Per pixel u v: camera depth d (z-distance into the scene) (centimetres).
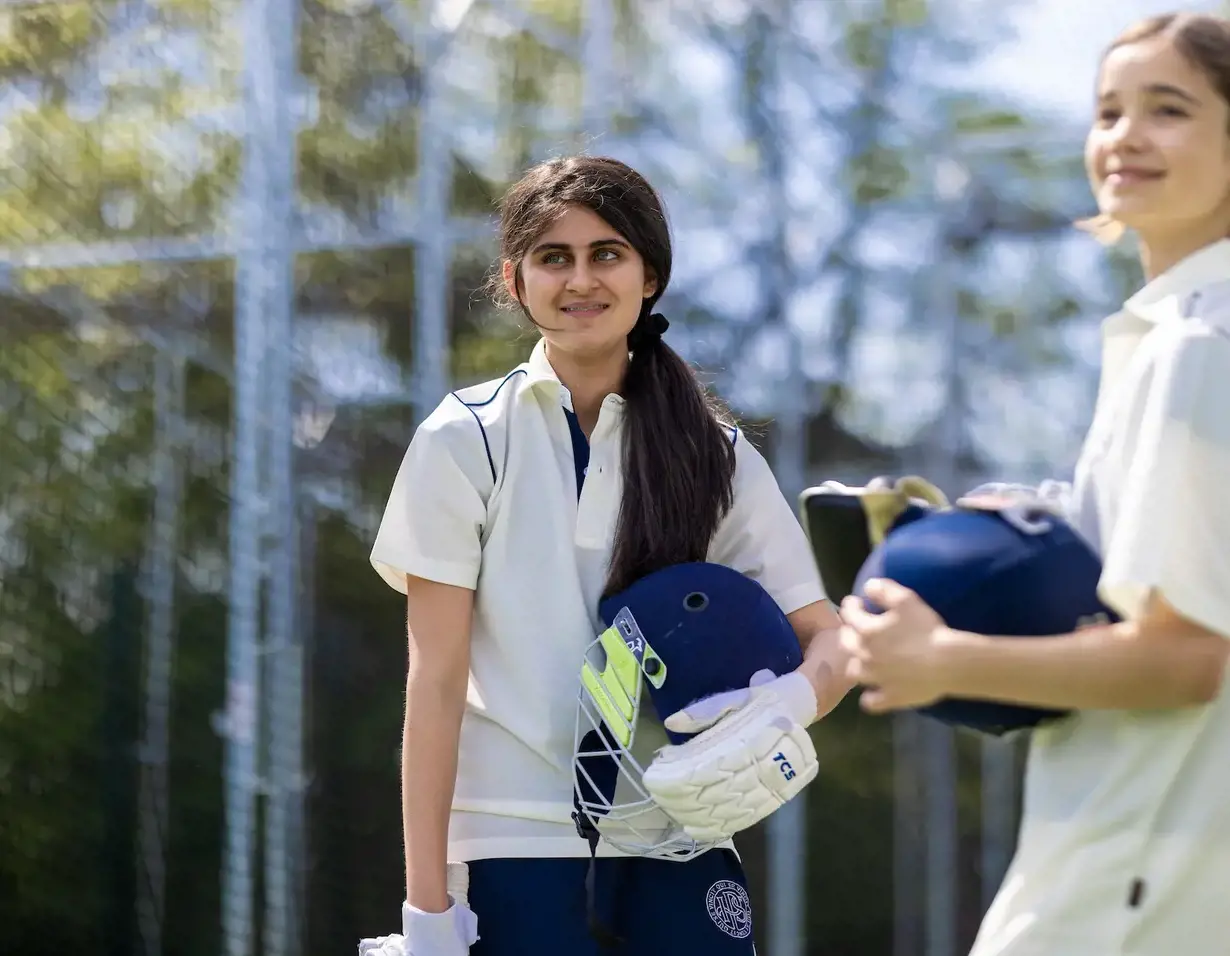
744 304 705
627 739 229
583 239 248
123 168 693
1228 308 178
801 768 225
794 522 267
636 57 694
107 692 708
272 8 638
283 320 638
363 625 720
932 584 180
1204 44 183
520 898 240
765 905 732
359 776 709
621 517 247
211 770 707
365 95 684
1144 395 180
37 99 695
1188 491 171
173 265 707
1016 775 752
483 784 246
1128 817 180
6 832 699
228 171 683
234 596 630
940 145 696
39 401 712
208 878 700
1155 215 187
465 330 724
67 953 696
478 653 251
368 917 698
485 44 698
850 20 691
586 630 246
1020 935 187
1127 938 179
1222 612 169
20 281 708
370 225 689
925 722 734
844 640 187
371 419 715
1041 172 689
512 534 248
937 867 714
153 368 717
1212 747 178
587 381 257
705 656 229
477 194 704
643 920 240
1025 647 174
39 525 712
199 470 719
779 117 695
